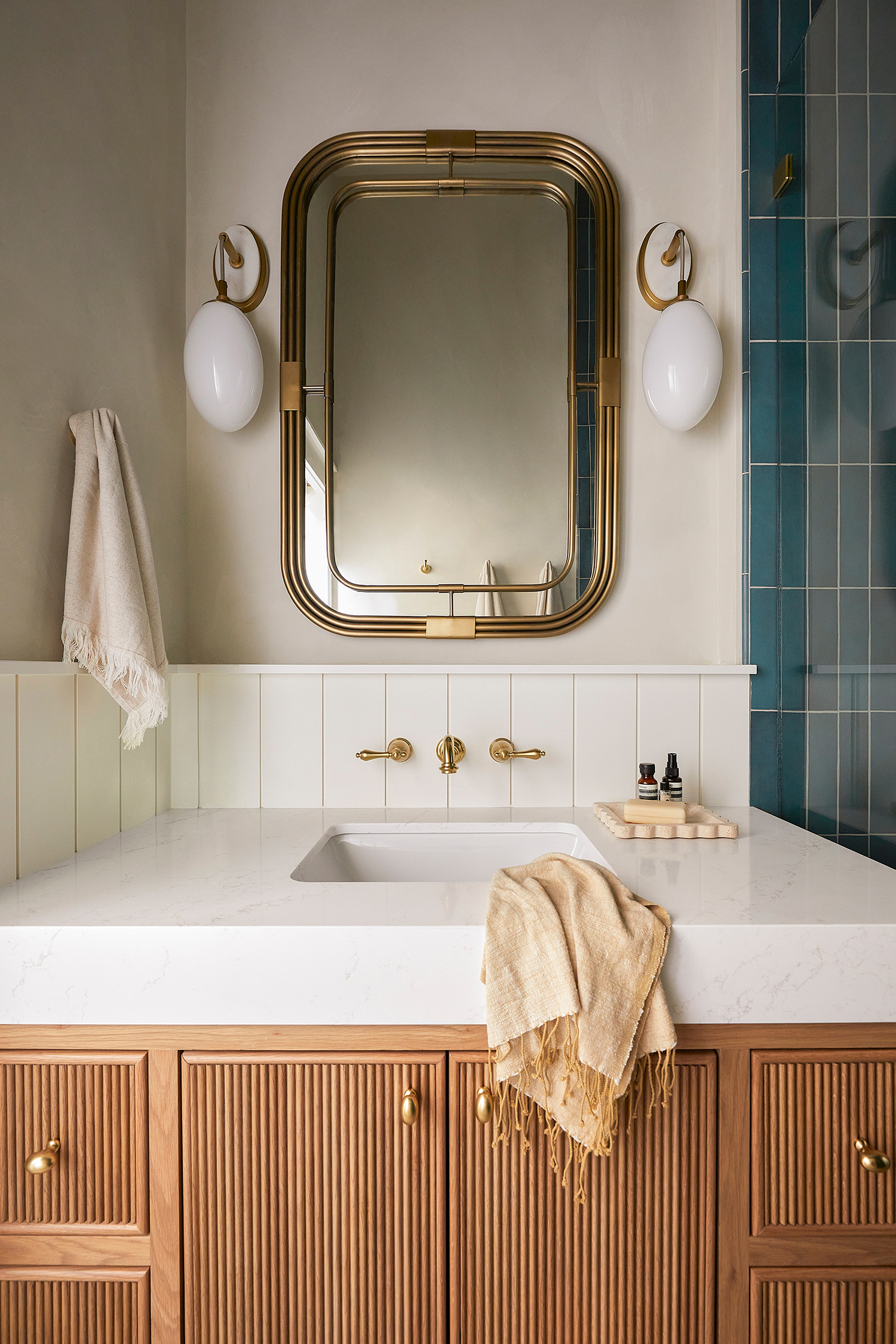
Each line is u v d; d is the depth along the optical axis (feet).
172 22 4.88
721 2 5.08
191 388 4.73
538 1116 2.78
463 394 5.06
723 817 4.45
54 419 3.59
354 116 5.10
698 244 5.08
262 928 2.72
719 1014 2.72
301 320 5.03
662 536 5.07
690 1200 2.78
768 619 4.88
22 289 3.31
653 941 2.67
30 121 3.37
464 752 4.63
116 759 4.11
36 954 2.72
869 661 4.05
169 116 4.84
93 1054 2.78
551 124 5.10
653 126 5.05
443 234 5.07
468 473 5.06
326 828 4.29
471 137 5.00
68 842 3.66
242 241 5.04
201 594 5.10
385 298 5.06
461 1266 2.79
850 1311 2.80
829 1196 2.79
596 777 4.80
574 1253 2.79
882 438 3.88
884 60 3.77
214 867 3.51
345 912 2.88
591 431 5.07
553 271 5.07
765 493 4.88
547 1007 2.55
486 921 2.74
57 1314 2.80
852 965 2.71
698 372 4.63
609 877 2.97
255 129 5.10
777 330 4.89
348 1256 2.80
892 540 3.81
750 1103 2.77
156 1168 2.78
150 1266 2.80
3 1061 2.77
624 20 5.06
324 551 5.06
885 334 3.84
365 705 4.78
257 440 5.10
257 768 4.80
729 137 5.03
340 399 5.06
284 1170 2.79
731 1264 2.79
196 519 5.10
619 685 4.80
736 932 2.70
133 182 4.37
